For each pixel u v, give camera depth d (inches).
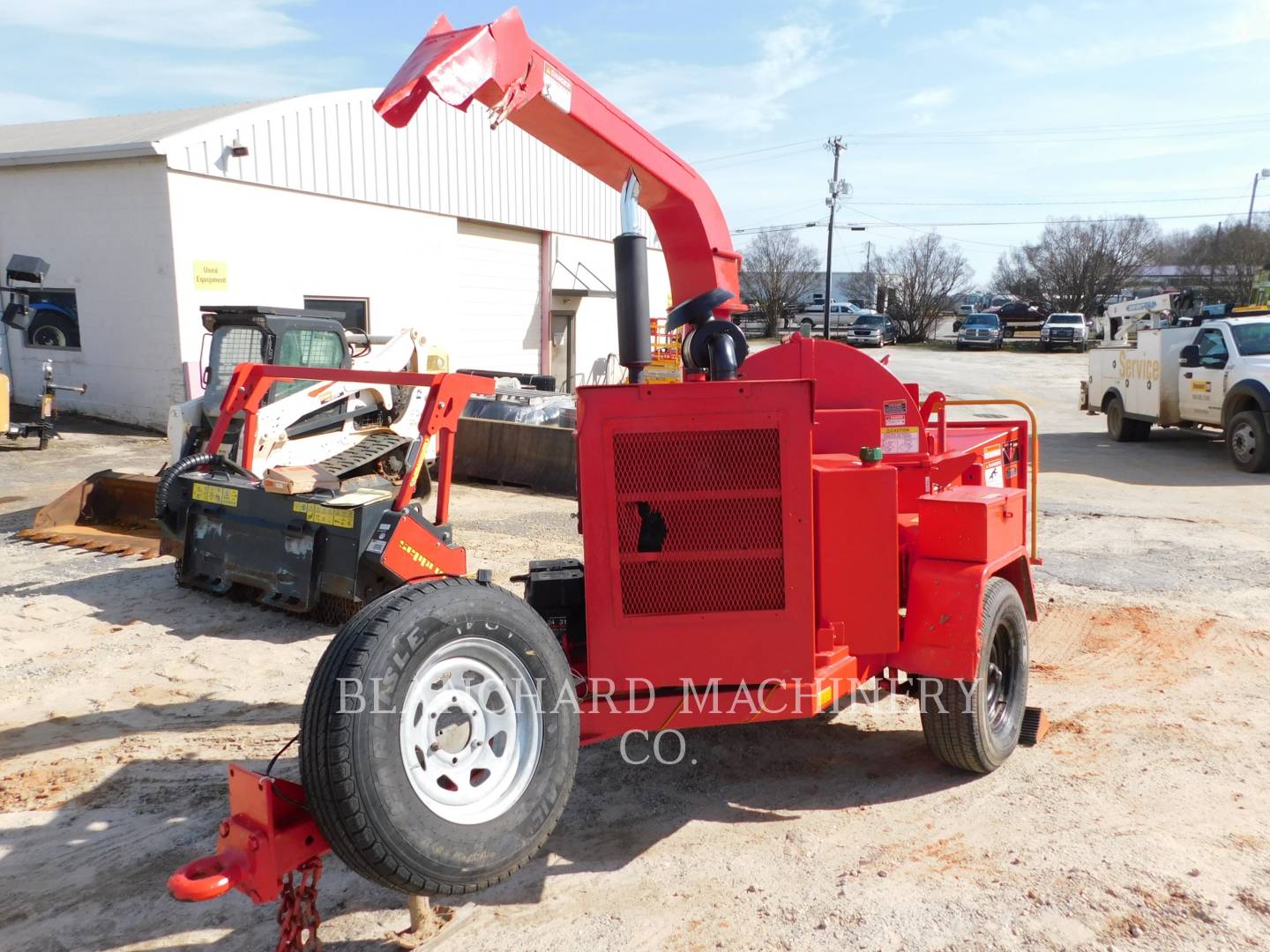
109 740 184.5
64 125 805.9
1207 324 552.7
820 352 190.4
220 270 593.6
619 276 140.7
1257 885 130.4
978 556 154.0
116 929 125.3
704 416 130.6
